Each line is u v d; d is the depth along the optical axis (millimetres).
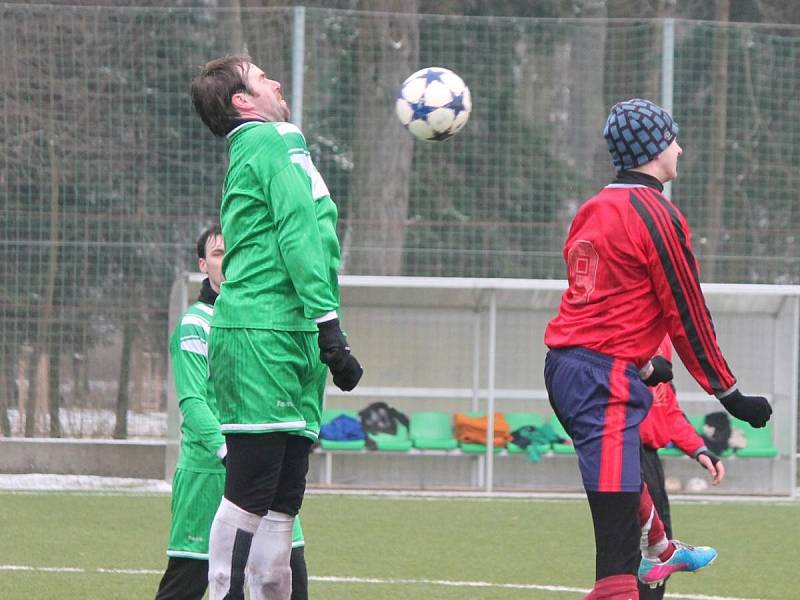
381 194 54594
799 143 54438
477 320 56719
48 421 52438
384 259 54531
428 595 28250
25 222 52375
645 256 16703
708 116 54375
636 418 16891
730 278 54344
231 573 16016
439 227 54594
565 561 33812
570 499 50812
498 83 55344
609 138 17562
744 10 80938
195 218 53344
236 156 16484
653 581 19125
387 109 54875
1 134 52469
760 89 54375
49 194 52531
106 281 52688
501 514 44812
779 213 54469
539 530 40438
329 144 54531
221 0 74125
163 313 52906
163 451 52875
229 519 16078
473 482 55469
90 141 52938
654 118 17328
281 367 16016
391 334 56500
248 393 15992
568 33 55469
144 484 52312
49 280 52406
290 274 15703
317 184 16750
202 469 19688
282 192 15844
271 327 16000
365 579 30469
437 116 27328
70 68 53031
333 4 75812
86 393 52625
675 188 54500
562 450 53594
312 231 15773
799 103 54344
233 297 16203
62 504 45469
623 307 16922
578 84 55531
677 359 56875
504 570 32125
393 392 56375
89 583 29125
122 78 53344
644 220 16703
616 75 55500
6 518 41469
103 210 52781
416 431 55062
